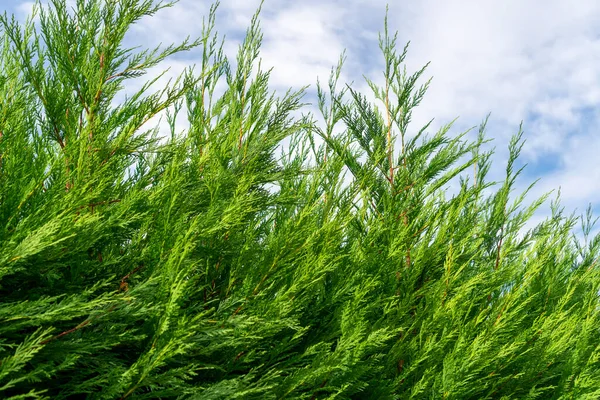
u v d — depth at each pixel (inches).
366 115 189.8
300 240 140.3
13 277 115.0
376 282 142.7
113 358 114.0
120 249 139.8
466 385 139.9
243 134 170.9
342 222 150.1
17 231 104.9
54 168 113.9
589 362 151.9
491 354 143.9
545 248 187.9
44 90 131.4
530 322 183.9
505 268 177.3
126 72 135.3
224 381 109.7
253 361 136.3
